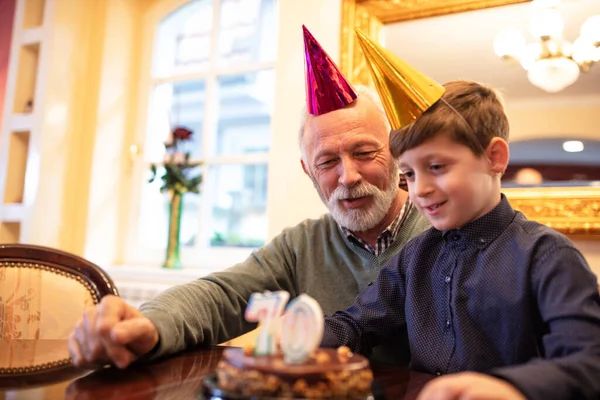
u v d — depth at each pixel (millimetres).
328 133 1061
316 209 1838
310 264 1161
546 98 1593
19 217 2260
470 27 1699
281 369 483
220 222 2369
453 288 752
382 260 1078
